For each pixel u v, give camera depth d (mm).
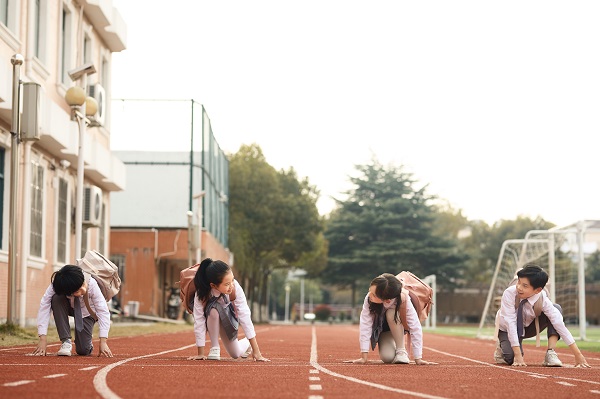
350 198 90875
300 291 156000
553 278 29438
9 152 21688
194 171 44344
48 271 25297
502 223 100500
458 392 7887
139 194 44500
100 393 7152
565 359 14945
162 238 43688
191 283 12094
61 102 25859
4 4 21422
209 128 47344
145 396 7016
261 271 79938
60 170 26203
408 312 11852
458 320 88938
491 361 13719
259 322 76250
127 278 43344
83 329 12203
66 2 26094
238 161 71875
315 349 17359
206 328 12141
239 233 69125
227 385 8141
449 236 89375
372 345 12055
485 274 99938
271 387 8031
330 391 7738
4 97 19172
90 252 12570
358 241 89125
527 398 7441
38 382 7961
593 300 88812
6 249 21422
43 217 24625
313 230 75875
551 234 29656
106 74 31906
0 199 21562
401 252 85312
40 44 24172
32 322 23609
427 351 18312
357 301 106750
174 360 11812
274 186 72312
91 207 27969
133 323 34375
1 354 12297
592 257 94438
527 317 12164
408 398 7277
